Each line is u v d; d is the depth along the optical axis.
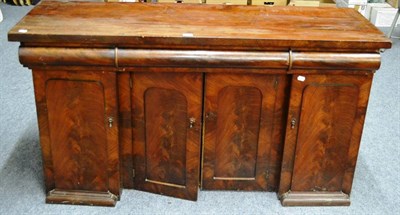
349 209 2.35
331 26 2.17
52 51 2.00
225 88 2.12
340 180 2.32
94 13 2.25
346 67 2.03
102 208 2.31
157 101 2.16
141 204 2.34
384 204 2.40
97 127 2.18
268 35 2.02
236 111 2.18
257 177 2.36
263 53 2.01
